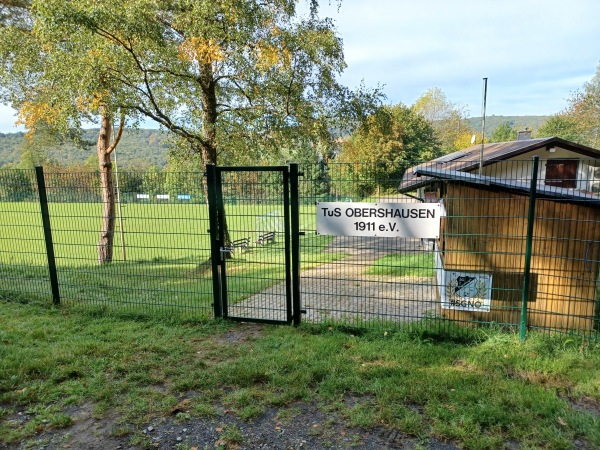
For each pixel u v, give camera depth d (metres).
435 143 54.69
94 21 8.38
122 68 9.66
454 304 4.95
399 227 4.58
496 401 3.16
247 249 5.30
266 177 4.94
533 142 17.03
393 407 3.13
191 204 5.39
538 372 3.65
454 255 4.93
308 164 4.78
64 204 5.89
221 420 3.06
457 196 4.87
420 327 4.64
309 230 4.86
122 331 4.89
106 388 3.52
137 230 5.87
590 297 4.58
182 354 4.23
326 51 10.61
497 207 4.75
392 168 4.71
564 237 4.60
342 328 4.84
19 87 13.48
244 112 11.37
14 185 6.03
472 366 3.81
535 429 2.83
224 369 3.81
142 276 6.41
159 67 10.14
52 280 5.92
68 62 9.39
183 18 9.09
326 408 3.17
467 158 17.98
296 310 5.04
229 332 4.89
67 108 10.09
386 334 4.60
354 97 11.86
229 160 13.28
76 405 3.30
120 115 10.29
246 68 9.98
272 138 11.48
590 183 5.33
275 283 7.04
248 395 3.37
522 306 4.25
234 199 5.10
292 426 2.97
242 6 9.00
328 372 3.71
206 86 11.10
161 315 5.41
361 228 4.68
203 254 6.52
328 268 8.66
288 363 3.90
